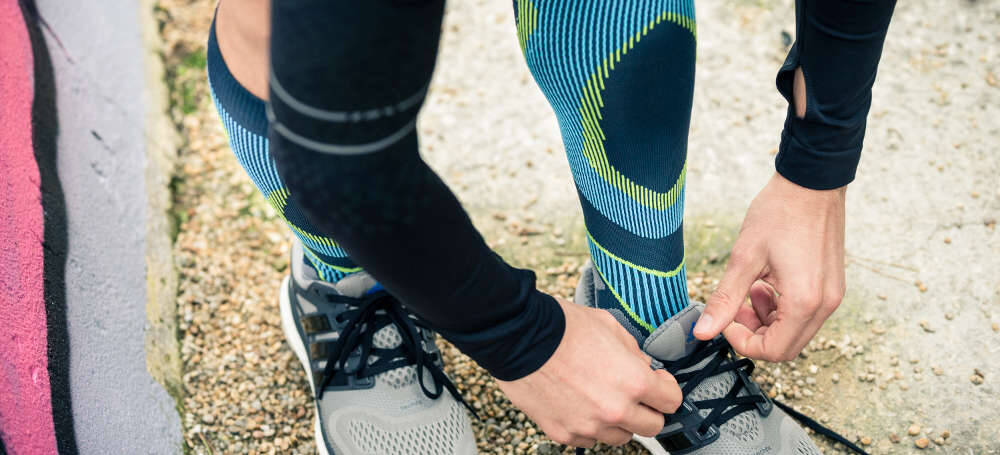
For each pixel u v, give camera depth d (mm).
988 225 1490
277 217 1612
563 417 843
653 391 858
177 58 1899
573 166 1101
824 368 1302
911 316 1366
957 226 1498
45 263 1154
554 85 1025
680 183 1062
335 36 522
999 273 1410
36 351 1024
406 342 1152
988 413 1216
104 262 1315
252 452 1240
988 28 1884
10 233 1090
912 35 1889
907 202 1551
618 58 946
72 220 1288
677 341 1055
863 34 856
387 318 1165
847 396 1261
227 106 944
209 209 1621
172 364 1348
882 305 1387
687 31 970
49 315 1097
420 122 1813
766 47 1901
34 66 1402
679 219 1092
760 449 1067
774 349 1055
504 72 1912
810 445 1115
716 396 1082
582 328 835
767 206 1055
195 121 1780
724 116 1763
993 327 1331
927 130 1679
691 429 1068
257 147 944
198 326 1428
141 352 1282
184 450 1236
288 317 1321
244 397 1318
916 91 1764
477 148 1747
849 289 1417
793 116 986
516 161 1714
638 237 1068
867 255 1470
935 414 1224
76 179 1364
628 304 1108
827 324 1366
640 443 1199
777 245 1031
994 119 1684
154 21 1954
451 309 686
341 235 615
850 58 878
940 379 1270
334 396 1168
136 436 1152
